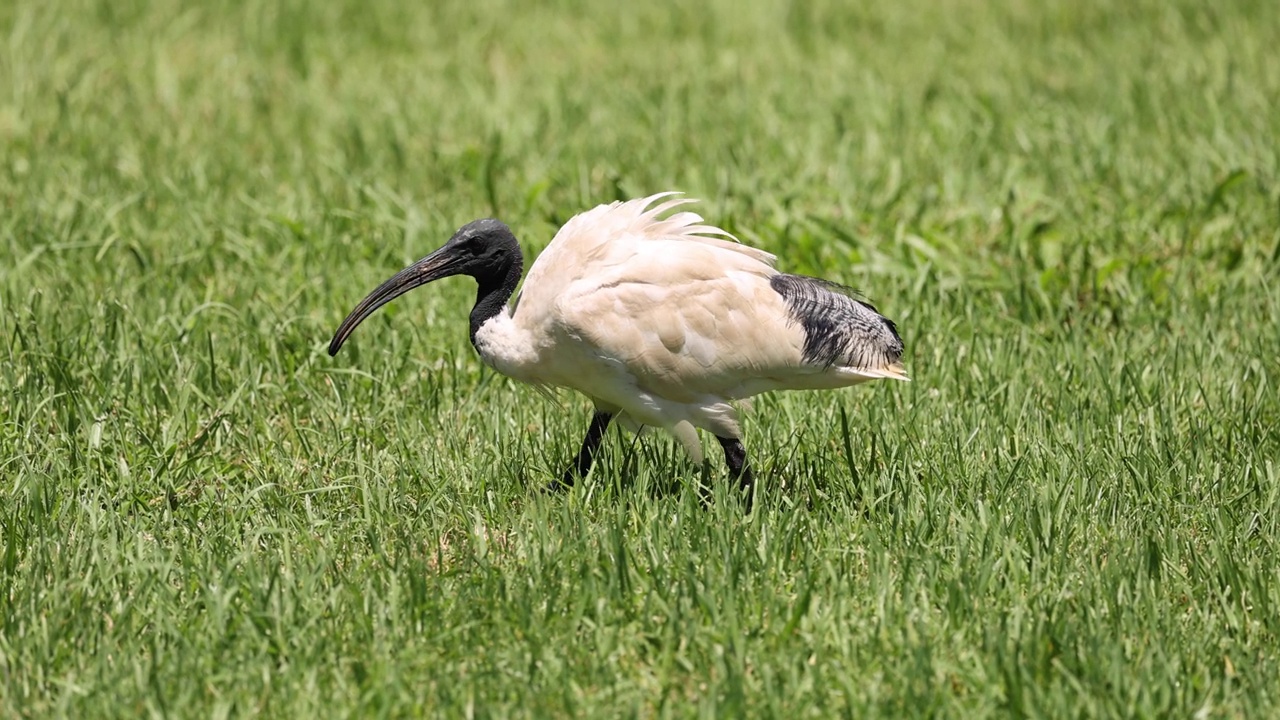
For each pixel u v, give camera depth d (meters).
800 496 9.88
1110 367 12.23
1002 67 22.77
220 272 14.59
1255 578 8.55
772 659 8.00
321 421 11.40
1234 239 15.12
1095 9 26.17
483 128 19.28
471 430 11.25
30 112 19.59
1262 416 11.34
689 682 7.91
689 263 9.79
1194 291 13.87
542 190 15.71
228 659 7.95
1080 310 13.77
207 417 11.50
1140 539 9.20
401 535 9.48
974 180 17.05
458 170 17.69
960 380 12.05
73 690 7.62
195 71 22.20
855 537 9.39
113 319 12.53
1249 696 7.68
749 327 9.86
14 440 10.73
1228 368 12.06
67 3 24.78
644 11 26.73
